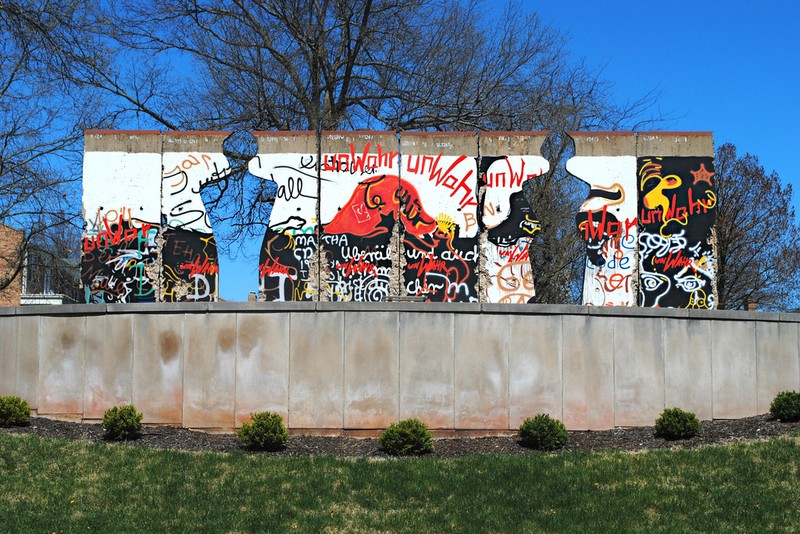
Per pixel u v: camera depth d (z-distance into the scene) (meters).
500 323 13.91
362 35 23.53
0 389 14.51
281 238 15.18
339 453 12.55
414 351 13.82
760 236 31.70
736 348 14.39
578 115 24.72
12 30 18.03
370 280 15.08
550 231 24.98
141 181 15.46
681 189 15.34
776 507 10.05
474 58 24.88
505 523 9.78
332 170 15.29
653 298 15.14
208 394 13.93
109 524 9.70
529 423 12.85
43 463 11.57
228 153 23.20
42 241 23.44
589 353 13.97
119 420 13.01
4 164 22.36
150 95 23.39
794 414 13.32
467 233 15.16
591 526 9.65
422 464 11.72
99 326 14.34
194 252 15.34
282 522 9.86
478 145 15.36
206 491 10.76
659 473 11.18
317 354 13.87
